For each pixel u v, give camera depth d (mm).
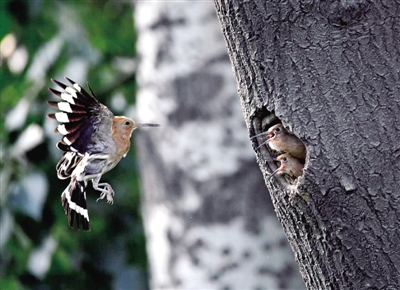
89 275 14609
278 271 11875
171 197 12086
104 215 14875
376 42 6488
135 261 14914
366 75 6484
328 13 6500
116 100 14555
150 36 12242
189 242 12000
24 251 13523
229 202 11898
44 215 13523
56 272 14227
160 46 12141
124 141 8156
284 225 6965
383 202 6430
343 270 6578
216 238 11906
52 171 13523
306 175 6500
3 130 13375
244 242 11867
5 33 14281
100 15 15766
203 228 11945
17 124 13203
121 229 14914
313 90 6539
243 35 6746
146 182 12469
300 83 6570
